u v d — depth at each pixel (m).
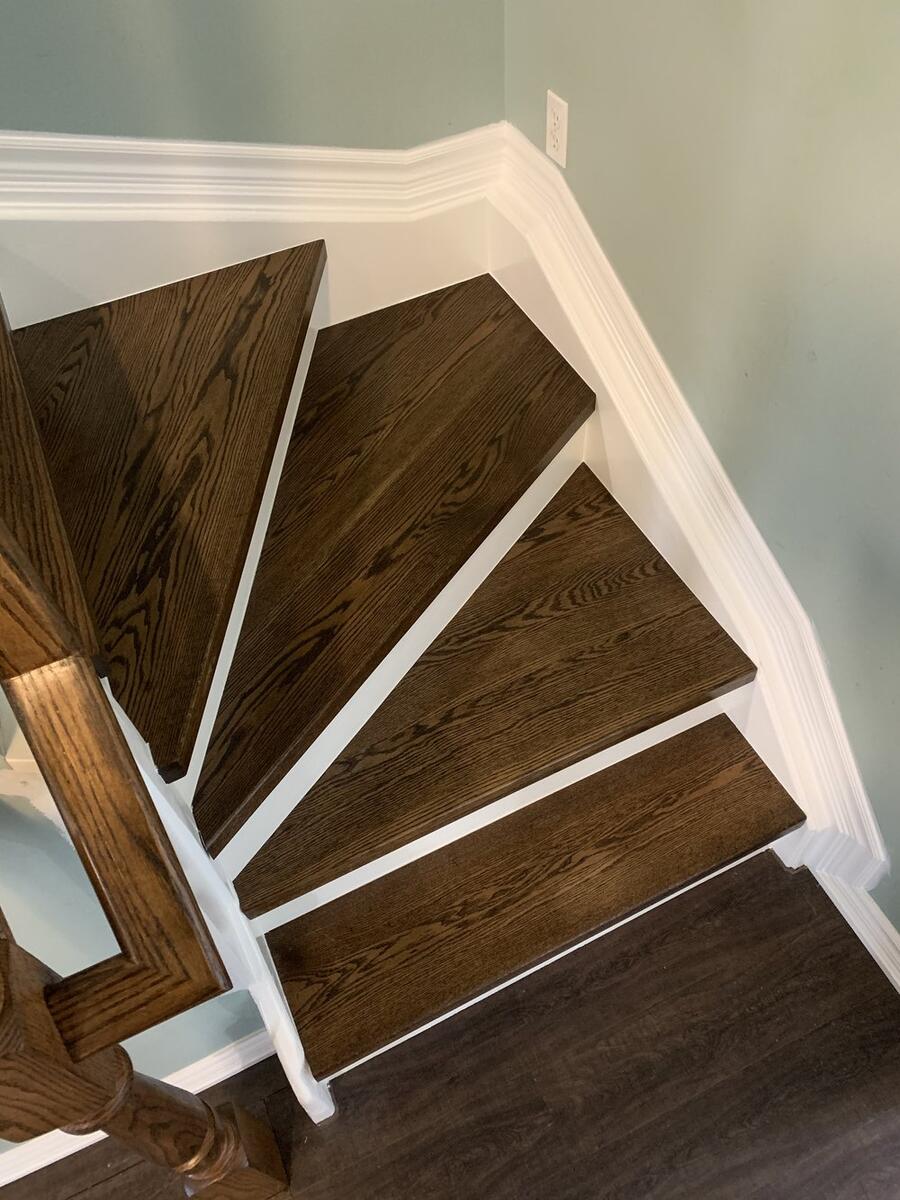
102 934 1.09
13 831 0.83
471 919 1.41
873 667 1.22
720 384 1.28
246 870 1.27
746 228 1.11
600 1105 1.40
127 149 1.43
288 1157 1.38
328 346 1.71
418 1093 1.42
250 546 1.28
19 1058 0.62
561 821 1.50
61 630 0.64
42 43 1.29
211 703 1.16
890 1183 1.31
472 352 1.66
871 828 1.37
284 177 1.55
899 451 1.02
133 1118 0.94
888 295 0.95
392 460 1.51
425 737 1.38
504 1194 1.34
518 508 1.53
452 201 1.68
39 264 1.48
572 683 1.43
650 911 1.56
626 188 1.33
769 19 0.95
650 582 1.54
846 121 0.91
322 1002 1.34
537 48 1.43
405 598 1.33
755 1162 1.34
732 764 1.54
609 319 1.48
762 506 1.30
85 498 1.27
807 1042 1.42
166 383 1.42
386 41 1.45
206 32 1.36
